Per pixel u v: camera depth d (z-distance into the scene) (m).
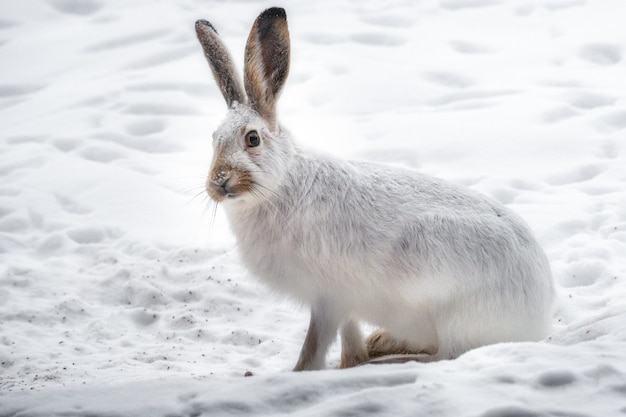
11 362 14.60
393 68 29.28
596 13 32.62
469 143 23.41
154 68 31.75
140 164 24.28
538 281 13.11
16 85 31.61
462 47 31.02
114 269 18.80
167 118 27.06
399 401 8.68
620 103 24.92
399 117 25.50
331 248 12.91
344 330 13.85
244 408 9.07
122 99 28.75
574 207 19.56
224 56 13.52
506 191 20.64
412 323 13.38
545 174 21.48
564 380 8.86
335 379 9.45
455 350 13.00
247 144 12.63
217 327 16.20
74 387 10.20
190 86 29.45
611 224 18.61
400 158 23.17
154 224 20.95
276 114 13.13
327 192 12.98
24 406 9.56
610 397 8.52
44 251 20.02
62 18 38.00
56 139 26.09
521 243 13.12
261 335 15.69
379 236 12.85
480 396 8.70
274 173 12.73
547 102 25.27
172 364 14.33
